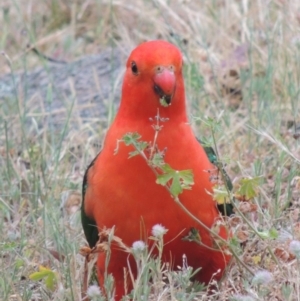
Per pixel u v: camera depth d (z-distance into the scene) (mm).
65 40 18156
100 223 9281
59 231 10719
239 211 8977
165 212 9000
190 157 9070
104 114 14664
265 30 14938
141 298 8727
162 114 9016
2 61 17625
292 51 14133
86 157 12914
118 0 17953
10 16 18922
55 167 12344
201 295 9250
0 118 14133
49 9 19281
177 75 9023
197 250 9320
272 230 8977
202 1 16625
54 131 14086
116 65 16047
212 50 15461
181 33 16281
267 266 9141
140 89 8992
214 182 9086
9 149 13289
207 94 13961
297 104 13047
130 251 8836
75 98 14727
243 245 9766
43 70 16328
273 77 14023
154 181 8922
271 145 12594
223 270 9461
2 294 9711
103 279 9461
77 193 12109
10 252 10422
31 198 11883
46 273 9383
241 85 14258
